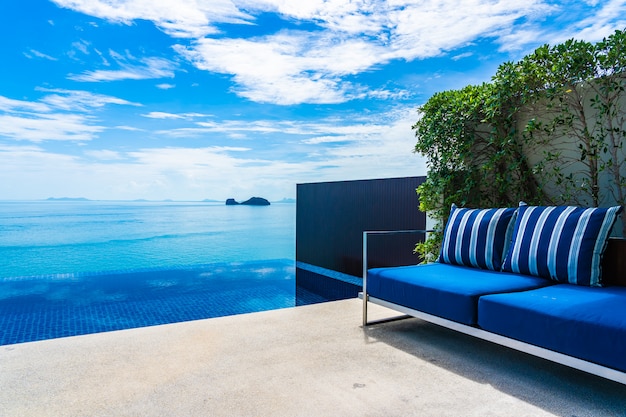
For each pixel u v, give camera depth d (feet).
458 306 6.90
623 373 4.93
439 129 11.21
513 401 5.72
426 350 7.63
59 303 13.99
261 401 5.71
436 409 5.50
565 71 8.93
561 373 6.63
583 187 9.25
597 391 6.01
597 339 5.15
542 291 6.72
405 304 8.03
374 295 8.85
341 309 10.41
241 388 6.09
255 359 7.18
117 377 6.47
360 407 5.54
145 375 6.54
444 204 11.22
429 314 7.54
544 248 7.60
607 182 8.92
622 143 8.60
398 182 15.40
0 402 5.70
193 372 6.64
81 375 6.54
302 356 7.32
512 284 7.28
